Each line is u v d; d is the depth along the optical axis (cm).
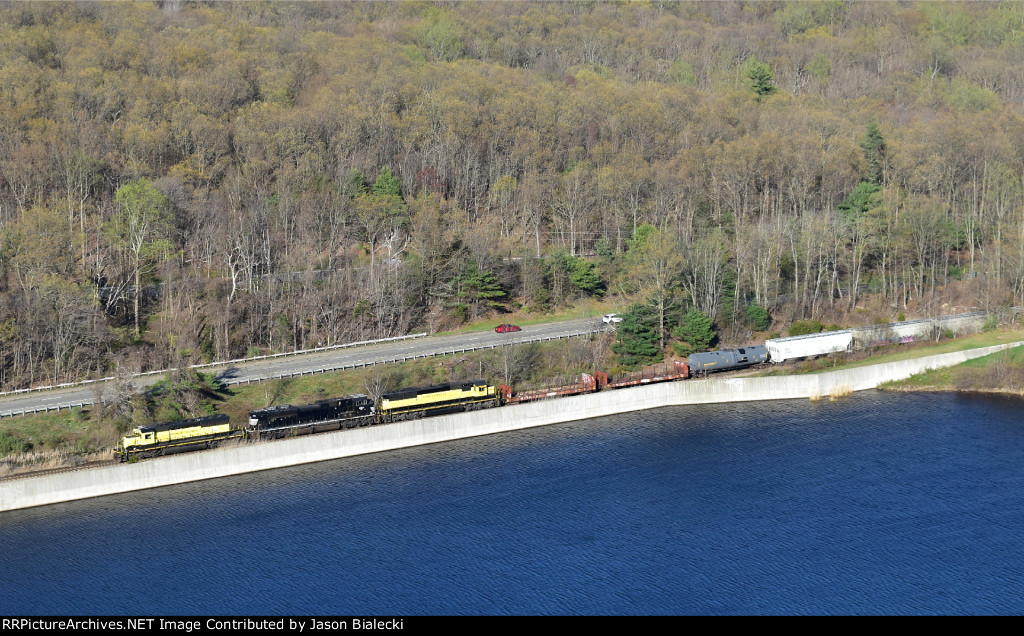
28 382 18950
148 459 16212
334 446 17150
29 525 14788
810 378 19988
